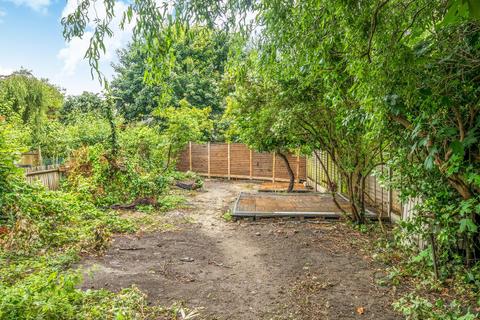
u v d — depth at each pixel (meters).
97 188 8.02
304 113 5.73
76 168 8.45
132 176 8.44
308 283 3.66
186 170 16.39
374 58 2.14
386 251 4.61
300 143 8.37
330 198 8.70
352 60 2.42
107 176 8.35
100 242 4.77
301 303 3.20
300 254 4.68
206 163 15.91
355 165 5.98
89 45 1.85
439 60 2.28
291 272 4.02
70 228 5.42
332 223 6.37
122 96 19.08
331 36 2.39
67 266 4.05
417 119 2.76
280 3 2.17
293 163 13.63
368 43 2.10
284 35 2.38
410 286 3.50
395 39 2.00
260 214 6.84
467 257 3.57
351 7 1.99
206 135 17.19
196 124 14.42
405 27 2.04
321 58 2.76
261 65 2.67
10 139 5.87
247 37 2.28
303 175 13.41
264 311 3.05
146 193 8.43
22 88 10.35
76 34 1.85
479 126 2.59
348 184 6.19
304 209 7.30
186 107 15.10
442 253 3.74
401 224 4.01
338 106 4.75
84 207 6.70
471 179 2.83
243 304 3.19
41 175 8.00
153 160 12.48
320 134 6.33
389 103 2.64
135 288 3.40
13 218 5.17
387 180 4.50
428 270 3.77
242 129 8.74
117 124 10.38
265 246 5.11
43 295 2.50
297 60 2.77
